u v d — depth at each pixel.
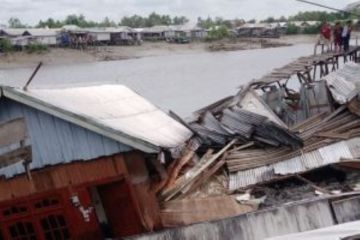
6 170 13.31
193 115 22.91
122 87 19.19
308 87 23.17
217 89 53.72
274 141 18.50
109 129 13.00
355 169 17.38
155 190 15.03
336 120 19.58
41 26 159.00
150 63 97.81
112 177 13.37
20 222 13.45
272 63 81.00
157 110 18.02
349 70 26.86
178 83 62.28
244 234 12.56
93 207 13.46
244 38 143.12
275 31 146.38
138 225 13.70
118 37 126.38
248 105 22.55
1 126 13.24
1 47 103.88
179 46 129.75
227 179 17.14
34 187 13.34
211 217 14.67
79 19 171.00
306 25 148.50
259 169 17.45
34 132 13.22
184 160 16.59
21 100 12.83
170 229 12.46
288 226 12.64
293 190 16.66
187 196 15.54
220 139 18.83
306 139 18.62
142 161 13.81
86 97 16.25
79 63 103.50
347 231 10.60
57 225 13.48
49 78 78.62
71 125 13.18
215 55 110.62
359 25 55.50
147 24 196.88
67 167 13.32
